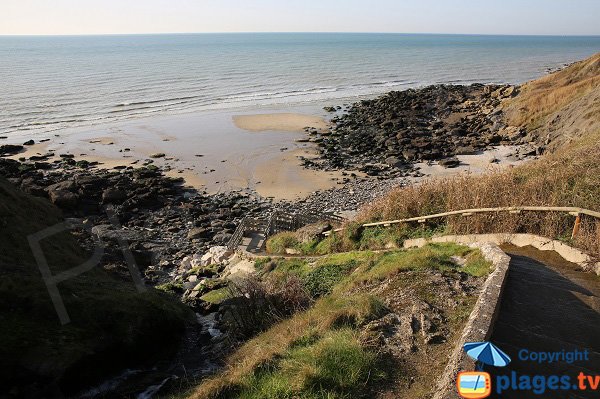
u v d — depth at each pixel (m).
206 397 5.51
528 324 6.01
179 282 16.45
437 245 9.91
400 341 5.96
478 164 31.55
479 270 7.78
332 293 9.44
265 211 25.14
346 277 10.39
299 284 10.03
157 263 19.64
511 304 6.51
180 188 28.72
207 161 33.66
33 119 43.75
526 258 8.37
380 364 5.53
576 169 11.33
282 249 16.52
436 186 13.90
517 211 9.77
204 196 27.64
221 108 52.03
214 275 16.52
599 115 29.94
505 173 13.70
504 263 7.42
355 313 6.75
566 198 9.92
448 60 119.12
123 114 47.44
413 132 39.75
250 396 5.31
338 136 40.31
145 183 28.30
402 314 6.62
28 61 94.44
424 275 7.79
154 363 8.86
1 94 53.66
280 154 35.28
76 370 7.61
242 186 29.12
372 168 31.77
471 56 134.75
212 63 96.81
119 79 68.94
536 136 35.34
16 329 7.71
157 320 9.50
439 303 6.79
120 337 8.62
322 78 78.75
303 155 35.12
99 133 40.09
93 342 8.20
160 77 72.44
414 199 13.42
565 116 33.97
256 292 9.83
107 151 35.28
